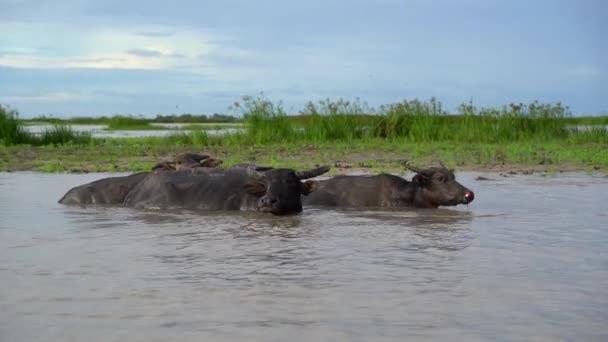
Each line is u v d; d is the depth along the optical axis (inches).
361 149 916.0
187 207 410.3
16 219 365.7
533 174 609.3
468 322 183.9
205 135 1079.6
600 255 267.1
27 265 252.7
